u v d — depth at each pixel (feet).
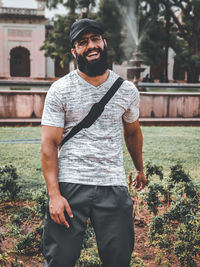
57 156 5.28
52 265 5.08
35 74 130.62
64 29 85.76
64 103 5.22
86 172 5.15
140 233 9.51
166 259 8.22
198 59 97.50
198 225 8.04
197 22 99.81
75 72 5.38
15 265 7.31
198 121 31.19
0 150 18.76
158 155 18.42
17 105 28.94
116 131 5.42
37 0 127.03
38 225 9.57
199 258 8.24
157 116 31.76
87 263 7.19
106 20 89.86
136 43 93.15
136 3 91.66
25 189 12.57
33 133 24.30
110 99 5.29
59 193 5.07
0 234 8.23
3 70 129.29
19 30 128.16
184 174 9.87
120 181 5.31
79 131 5.26
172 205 9.07
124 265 5.25
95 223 5.21
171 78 142.61
